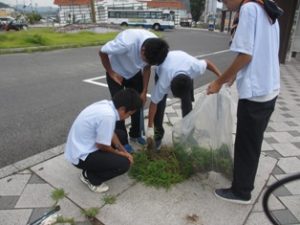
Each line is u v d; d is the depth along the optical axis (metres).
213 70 3.16
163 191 2.73
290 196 2.71
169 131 3.93
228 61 10.97
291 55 11.94
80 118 2.56
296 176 1.97
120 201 2.58
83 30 23.06
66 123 4.36
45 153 3.33
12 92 5.85
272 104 2.32
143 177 2.86
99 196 2.63
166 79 2.86
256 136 2.36
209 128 2.72
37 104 5.18
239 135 2.41
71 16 40.22
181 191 2.74
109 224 2.31
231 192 2.63
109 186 2.77
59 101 5.38
